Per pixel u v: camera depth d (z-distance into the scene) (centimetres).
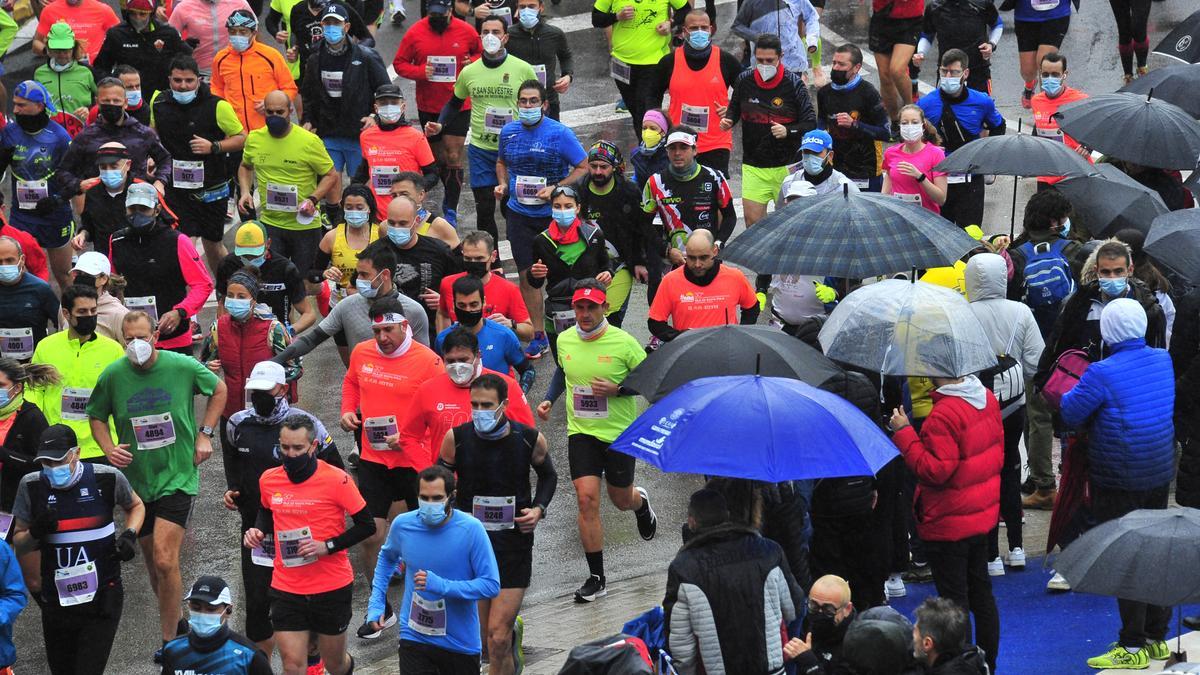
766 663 2959
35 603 4591
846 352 3644
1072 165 4731
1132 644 3575
